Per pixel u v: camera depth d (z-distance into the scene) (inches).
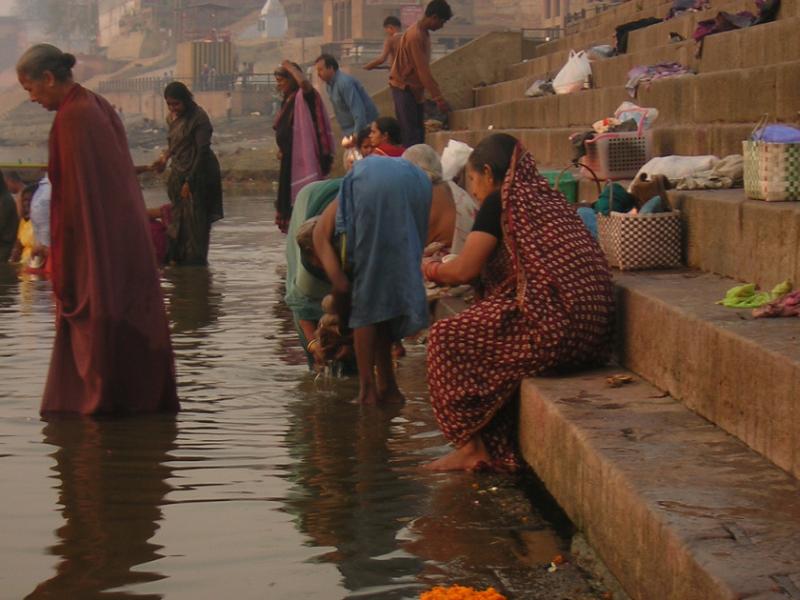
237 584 168.9
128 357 271.3
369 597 164.2
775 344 176.6
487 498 208.7
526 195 230.2
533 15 3208.7
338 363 305.1
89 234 268.4
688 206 276.5
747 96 384.5
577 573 172.7
